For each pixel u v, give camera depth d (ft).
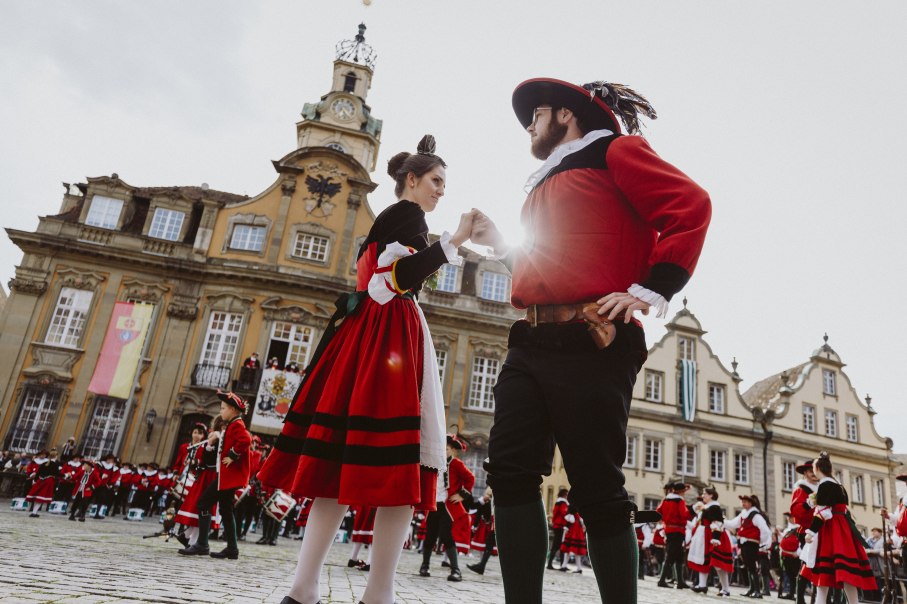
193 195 93.25
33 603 7.30
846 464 113.70
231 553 22.85
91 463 46.62
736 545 63.36
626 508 5.19
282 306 84.12
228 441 23.08
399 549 6.74
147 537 29.35
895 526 41.22
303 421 7.11
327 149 90.84
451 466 26.04
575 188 6.07
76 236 84.74
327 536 6.65
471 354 88.84
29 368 78.13
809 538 27.17
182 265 83.20
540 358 5.65
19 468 69.56
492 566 42.93
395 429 6.50
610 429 5.32
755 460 105.09
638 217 6.05
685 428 102.63
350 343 7.06
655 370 104.58
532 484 5.45
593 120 6.86
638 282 5.89
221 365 81.00
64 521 41.19
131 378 78.54
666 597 30.81
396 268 6.79
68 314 81.51
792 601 46.24
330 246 87.86
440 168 8.20
